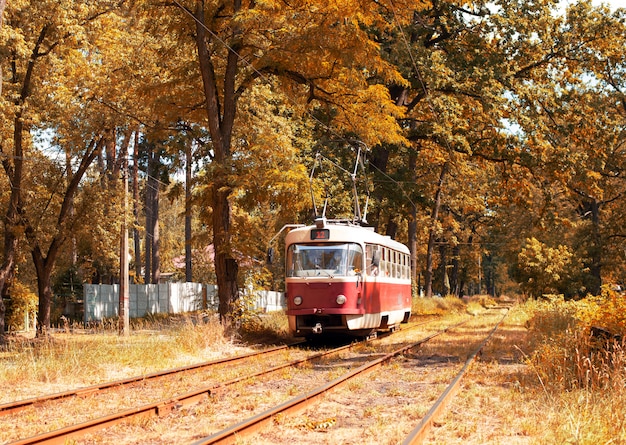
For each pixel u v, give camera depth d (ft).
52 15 85.25
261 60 74.18
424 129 114.93
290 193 72.69
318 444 25.77
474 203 171.53
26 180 94.32
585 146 119.55
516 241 203.21
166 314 142.00
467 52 113.60
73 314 133.39
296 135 105.40
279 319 89.61
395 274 85.66
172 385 40.65
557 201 179.52
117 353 53.42
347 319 69.67
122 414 29.48
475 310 161.38
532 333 73.31
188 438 26.94
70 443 25.54
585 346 40.24
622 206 174.50
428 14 114.62
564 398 31.53
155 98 81.41
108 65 91.71
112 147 115.85
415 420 29.99
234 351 62.54
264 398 35.53
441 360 53.62
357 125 81.46
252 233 77.25
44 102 90.27
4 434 27.63
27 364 45.44
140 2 76.33
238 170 74.13
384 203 116.78
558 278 173.99
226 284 76.64
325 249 71.05
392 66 76.43
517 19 111.24
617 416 26.89
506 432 27.55
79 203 97.25
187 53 91.71
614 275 181.27
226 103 77.51
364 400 35.50
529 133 109.29
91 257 152.76
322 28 71.46
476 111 112.78
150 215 188.03
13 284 106.93
